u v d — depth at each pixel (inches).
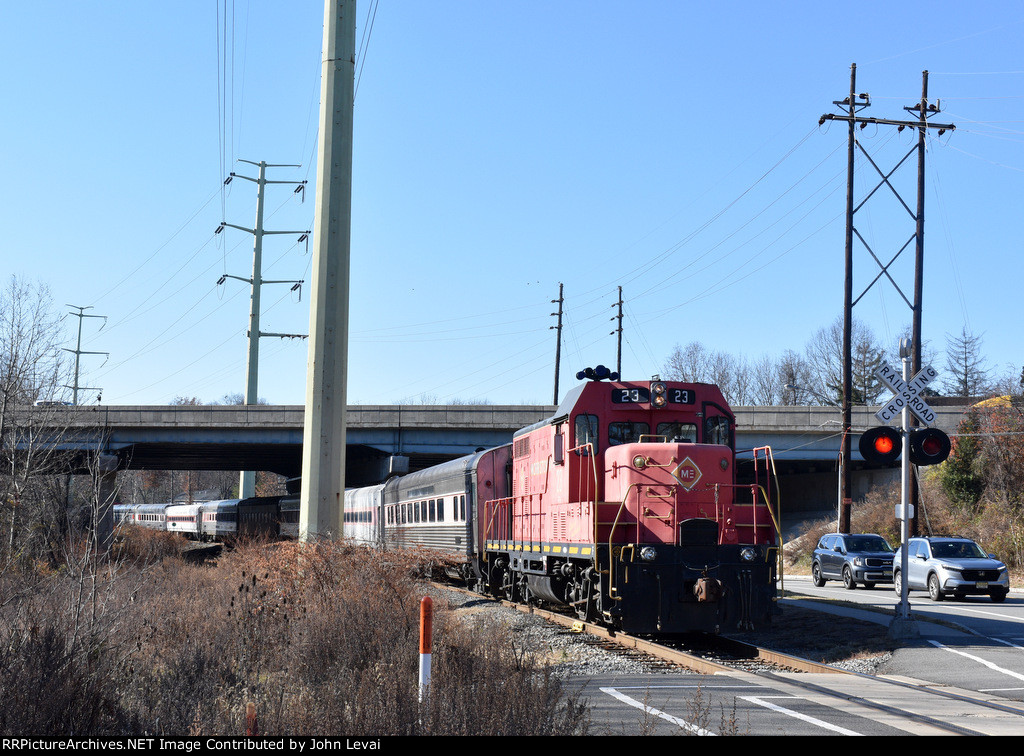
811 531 1958.7
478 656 410.3
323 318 858.8
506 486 962.1
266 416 1804.9
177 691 368.5
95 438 1544.0
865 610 805.9
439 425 1854.1
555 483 703.7
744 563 597.0
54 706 319.9
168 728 327.6
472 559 976.9
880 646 597.9
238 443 1819.6
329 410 848.9
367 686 347.3
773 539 618.5
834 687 436.5
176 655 449.4
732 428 677.3
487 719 297.0
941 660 535.5
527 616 737.6
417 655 415.2
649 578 589.6
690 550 594.9
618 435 663.8
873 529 1770.4
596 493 592.1
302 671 456.1
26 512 956.6
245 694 365.1
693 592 584.7
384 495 1465.3
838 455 1859.0
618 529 610.5
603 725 340.2
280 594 645.3
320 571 674.8
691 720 334.3
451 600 927.7
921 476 1930.4
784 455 1861.5
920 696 414.9
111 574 528.4
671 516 601.3
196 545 2534.5
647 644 557.9
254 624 539.2
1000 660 535.8
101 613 463.2
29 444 1077.8
